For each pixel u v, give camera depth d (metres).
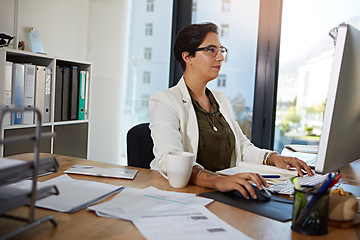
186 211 0.87
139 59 3.74
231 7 3.44
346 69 0.89
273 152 1.63
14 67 2.30
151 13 3.67
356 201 0.85
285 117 3.34
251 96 3.42
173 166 1.10
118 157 3.80
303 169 1.50
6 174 0.62
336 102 0.88
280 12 3.26
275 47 3.27
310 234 0.77
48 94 2.60
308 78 3.25
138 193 1.01
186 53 1.68
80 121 2.94
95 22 3.60
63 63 2.91
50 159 0.74
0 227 0.72
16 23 2.61
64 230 0.73
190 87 1.72
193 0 3.53
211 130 1.65
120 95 3.76
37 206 0.85
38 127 0.68
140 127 1.72
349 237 0.77
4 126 2.22
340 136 0.96
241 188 1.02
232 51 3.45
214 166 1.67
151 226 0.77
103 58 3.63
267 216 0.88
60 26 3.25
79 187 1.02
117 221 0.79
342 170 1.64
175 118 1.52
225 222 0.82
